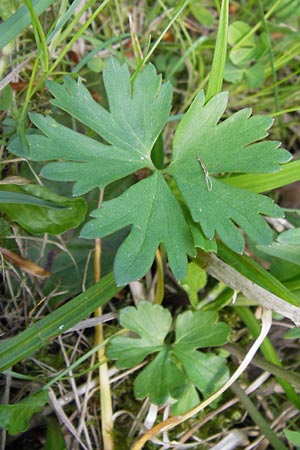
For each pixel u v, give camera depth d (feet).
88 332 0.54
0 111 0.53
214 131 0.45
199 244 0.44
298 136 0.68
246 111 0.45
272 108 0.68
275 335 0.55
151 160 0.49
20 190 0.48
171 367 0.49
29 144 0.44
